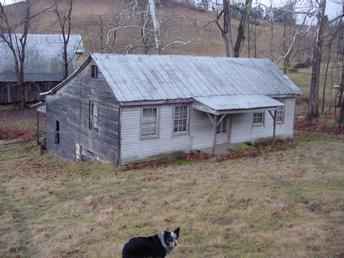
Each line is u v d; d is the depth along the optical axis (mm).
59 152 27625
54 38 48906
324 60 57156
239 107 22234
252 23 61844
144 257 8930
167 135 22078
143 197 15406
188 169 19656
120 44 50188
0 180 19828
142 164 20969
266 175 18062
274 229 11859
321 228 11805
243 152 23094
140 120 21000
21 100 44031
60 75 46281
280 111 26984
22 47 42719
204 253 10414
